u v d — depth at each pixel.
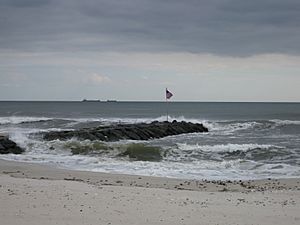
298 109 107.38
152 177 15.37
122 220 8.20
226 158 21.28
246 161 19.64
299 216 8.91
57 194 10.50
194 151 22.66
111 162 19.52
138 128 33.78
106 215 8.55
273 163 19.55
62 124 47.09
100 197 10.34
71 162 19.42
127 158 21.23
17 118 54.91
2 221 7.91
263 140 31.16
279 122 47.47
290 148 24.39
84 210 8.92
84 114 76.81
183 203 9.98
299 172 17.09
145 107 126.94
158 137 34.25
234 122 47.81
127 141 29.59
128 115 73.75
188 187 13.41
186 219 8.44
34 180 12.91
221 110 101.38
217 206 9.77
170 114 77.88
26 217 8.23
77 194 10.59
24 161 19.64
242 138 33.16
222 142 29.70
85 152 22.91
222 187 13.52
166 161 20.25
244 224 8.20
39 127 44.06
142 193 11.16
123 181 14.31
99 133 29.50
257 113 80.81
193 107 129.00
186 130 39.66
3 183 11.98
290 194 11.82
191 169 17.72
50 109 101.00
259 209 9.54
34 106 126.25
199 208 9.47
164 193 11.32
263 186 13.81
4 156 21.34
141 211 8.99
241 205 9.97
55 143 24.25
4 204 9.26
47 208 8.99
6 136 26.22
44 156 21.48
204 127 42.97
